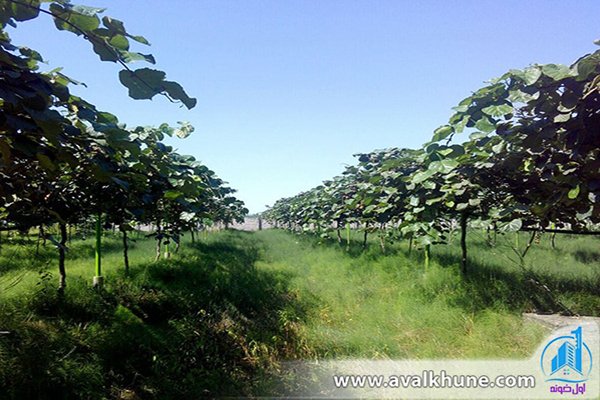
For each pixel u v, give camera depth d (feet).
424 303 16.84
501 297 16.29
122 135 7.66
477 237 33.65
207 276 21.84
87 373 10.69
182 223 20.93
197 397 10.95
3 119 5.44
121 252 27.94
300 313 17.22
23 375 9.94
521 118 11.31
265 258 34.17
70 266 21.76
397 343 13.28
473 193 16.93
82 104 7.00
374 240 39.86
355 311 17.35
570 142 9.87
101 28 4.65
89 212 15.49
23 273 18.53
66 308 14.33
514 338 12.62
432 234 16.96
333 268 26.81
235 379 11.84
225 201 33.04
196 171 22.93
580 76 8.89
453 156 15.61
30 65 6.40
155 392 11.07
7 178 8.17
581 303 15.29
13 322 12.21
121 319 14.37
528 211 13.60
